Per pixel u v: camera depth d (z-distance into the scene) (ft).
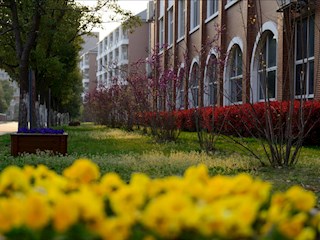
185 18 89.40
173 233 5.78
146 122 61.11
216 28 57.57
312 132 40.37
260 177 24.53
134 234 5.83
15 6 57.67
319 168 27.30
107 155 34.81
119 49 208.23
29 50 57.72
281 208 7.07
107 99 104.17
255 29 56.80
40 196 6.17
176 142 48.78
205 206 6.11
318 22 43.91
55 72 74.23
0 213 5.77
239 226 5.84
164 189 7.15
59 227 5.67
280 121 28.68
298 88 48.93
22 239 5.77
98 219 5.84
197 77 51.42
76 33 77.61
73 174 7.34
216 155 33.65
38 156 32.12
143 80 61.77
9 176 7.07
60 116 165.68
